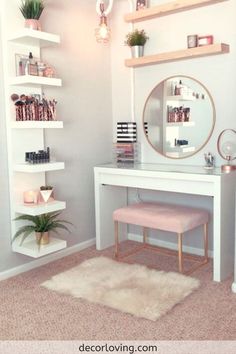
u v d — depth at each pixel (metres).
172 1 3.00
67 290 2.43
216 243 2.54
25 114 2.54
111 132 3.56
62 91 3.04
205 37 2.80
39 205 2.61
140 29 3.26
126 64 3.23
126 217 2.87
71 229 3.21
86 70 3.25
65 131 3.09
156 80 3.21
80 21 3.15
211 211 3.03
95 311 2.17
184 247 3.21
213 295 2.34
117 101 3.52
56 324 2.04
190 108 3.04
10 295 2.40
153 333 1.93
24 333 1.96
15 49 2.60
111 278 2.58
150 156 3.34
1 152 2.60
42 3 2.66
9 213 2.69
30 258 2.86
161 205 3.08
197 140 3.03
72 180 3.19
